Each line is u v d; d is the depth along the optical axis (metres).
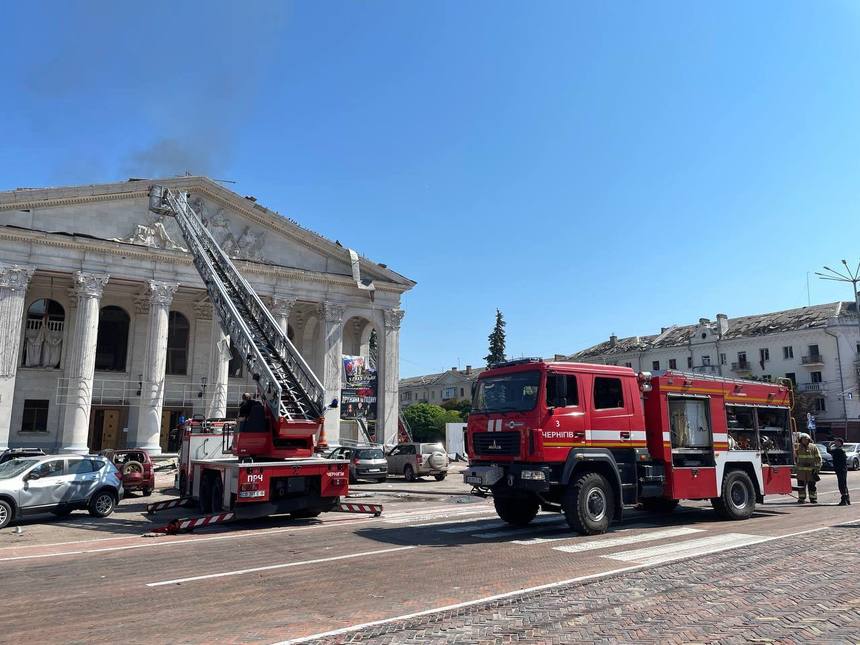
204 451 20.23
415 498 20.39
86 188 33.50
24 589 7.66
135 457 22.11
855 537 10.57
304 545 10.77
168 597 7.13
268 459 14.55
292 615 6.32
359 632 5.70
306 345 46.47
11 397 30.91
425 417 64.06
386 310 44.00
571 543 10.34
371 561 9.12
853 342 57.53
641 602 6.54
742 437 14.12
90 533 13.14
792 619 5.91
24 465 14.89
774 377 61.88
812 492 16.64
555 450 10.97
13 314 31.47
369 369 45.28
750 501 13.65
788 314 65.25
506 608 6.41
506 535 11.45
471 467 12.05
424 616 6.18
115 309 39.47
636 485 12.00
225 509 13.76
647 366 72.94
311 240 41.16
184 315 41.59
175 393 40.09
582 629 5.67
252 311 18.52
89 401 32.69
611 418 11.85
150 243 35.31
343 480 14.59
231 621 6.14
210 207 38.19
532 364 11.54
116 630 5.88
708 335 67.31
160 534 12.28
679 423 12.91
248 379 42.38
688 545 9.98
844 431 56.22
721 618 5.96
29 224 32.62
